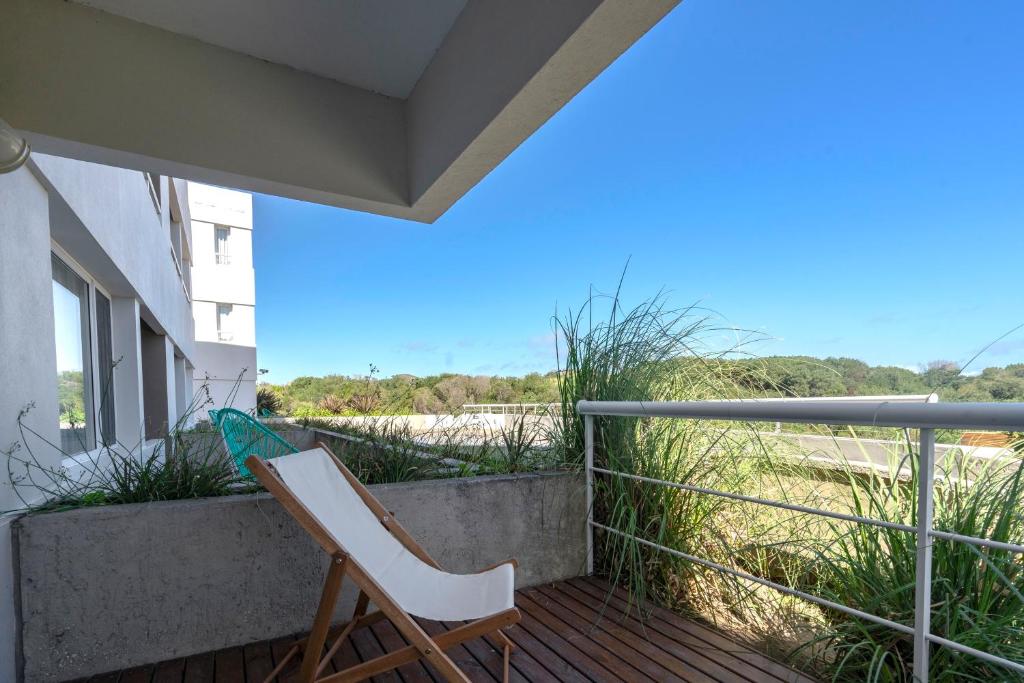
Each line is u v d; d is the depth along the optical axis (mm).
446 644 1769
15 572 2021
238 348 16234
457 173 2658
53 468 2482
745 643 2287
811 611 2410
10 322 2133
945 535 1560
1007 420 1377
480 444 3490
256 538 2357
